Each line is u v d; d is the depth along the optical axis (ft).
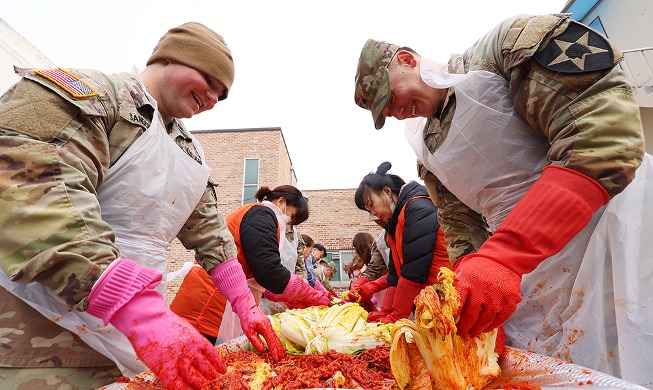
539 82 3.23
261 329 4.42
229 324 7.19
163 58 4.37
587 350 3.41
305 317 4.80
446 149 4.23
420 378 2.73
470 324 2.59
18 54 16.76
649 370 2.95
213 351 2.77
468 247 5.10
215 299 7.07
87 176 2.94
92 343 3.14
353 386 2.95
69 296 2.50
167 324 2.60
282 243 9.15
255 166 40.04
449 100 4.14
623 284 3.19
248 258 6.51
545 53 3.22
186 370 2.52
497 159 3.99
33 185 2.52
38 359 2.91
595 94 2.96
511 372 3.16
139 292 2.57
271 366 3.71
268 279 6.41
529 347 4.00
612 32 17.61
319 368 3.37
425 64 4.26
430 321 2.56
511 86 3.56
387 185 8.45
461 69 4.28
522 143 3.87
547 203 2.71
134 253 3.70
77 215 2.57
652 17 15.60
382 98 4.44
